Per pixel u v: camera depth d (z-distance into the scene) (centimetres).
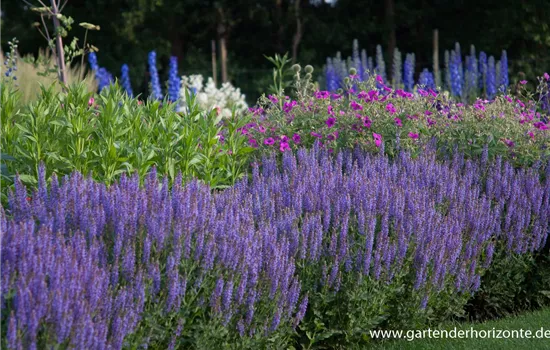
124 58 3147
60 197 472
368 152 731
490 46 3080
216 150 699
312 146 761
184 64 3319
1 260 392
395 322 583
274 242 493
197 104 708
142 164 619
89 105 736
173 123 671
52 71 867
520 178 700
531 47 3044
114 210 454
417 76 3394
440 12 3350
